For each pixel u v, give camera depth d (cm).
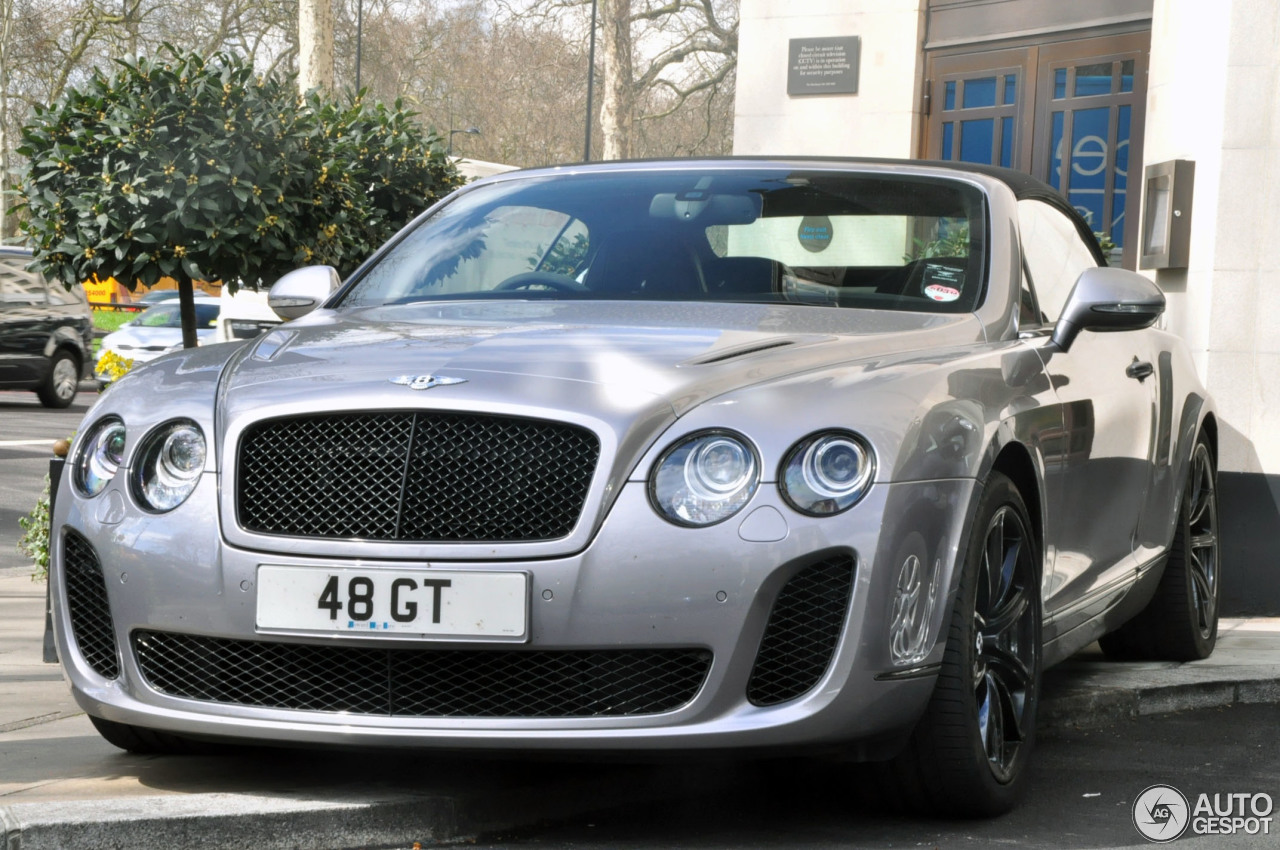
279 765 363
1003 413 350
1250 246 723
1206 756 423
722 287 406
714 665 302
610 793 353
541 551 304
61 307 2053
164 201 685
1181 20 794
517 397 311
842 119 1111
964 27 1064
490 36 5422
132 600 326
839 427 309
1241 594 691
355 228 746
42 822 295
